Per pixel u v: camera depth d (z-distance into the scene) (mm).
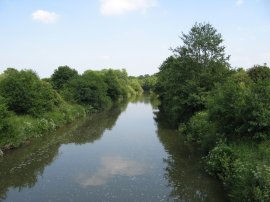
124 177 22922
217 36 39688
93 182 21938
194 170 24047
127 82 137125
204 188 20516
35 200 18969
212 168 22266
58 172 24219
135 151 30516
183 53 40906
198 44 39500
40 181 22234
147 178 22625
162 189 20484
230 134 24312
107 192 20047
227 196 18734
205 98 35031
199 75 37594
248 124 21875
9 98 37281
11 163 26469
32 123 37344
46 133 39438
